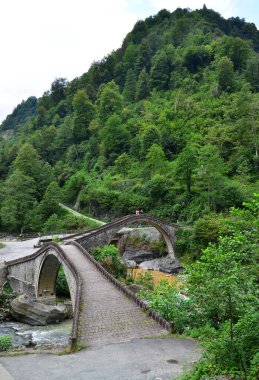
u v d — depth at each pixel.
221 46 122.38
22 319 32.38
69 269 26.19
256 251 12.98
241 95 85.06
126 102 126.62
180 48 135.50
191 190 68.00
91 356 13.41
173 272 52.47
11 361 13.10
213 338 13.05
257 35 177.12
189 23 152.12
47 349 14.85
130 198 74.56
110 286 23.33
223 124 82.12
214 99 99.56
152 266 56.56
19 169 90.62
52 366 12.54
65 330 29.83
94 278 25.17
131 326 16.69
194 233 52.41
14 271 39.88
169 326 16.08
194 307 18.16
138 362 12.70
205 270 15.44
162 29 158.75
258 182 64.31
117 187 82.44
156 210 69.81
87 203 84.62
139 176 83.50
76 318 17.23
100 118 115.44
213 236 48.66
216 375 10.30
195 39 135.88
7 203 77.56
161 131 90.38
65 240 46.72
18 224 78.94
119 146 98.31
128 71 137.38
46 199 80.19
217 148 69.88
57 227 72.12
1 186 88.12
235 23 179.50
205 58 125.31
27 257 36.91
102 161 97.19
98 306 19.50
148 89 125.06
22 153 92.94
